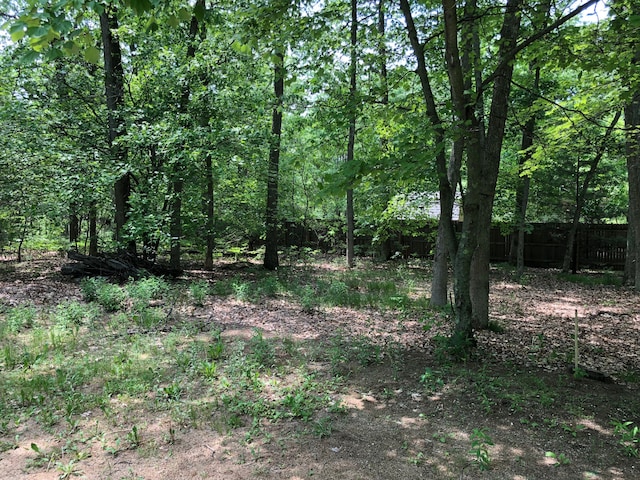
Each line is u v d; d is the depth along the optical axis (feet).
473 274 24.21
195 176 39.63
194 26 40.34
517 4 20.13
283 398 14.43
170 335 20.99
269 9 17.37
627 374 17.07
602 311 30.17
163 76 36.19
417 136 15.56
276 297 32.68
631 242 42.14
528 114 28.76
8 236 49.60
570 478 10.21
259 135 37.50
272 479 10.14
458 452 11.33
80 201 38.32
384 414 13.53
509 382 15.87
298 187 60.03
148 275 35.81
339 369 17.35
